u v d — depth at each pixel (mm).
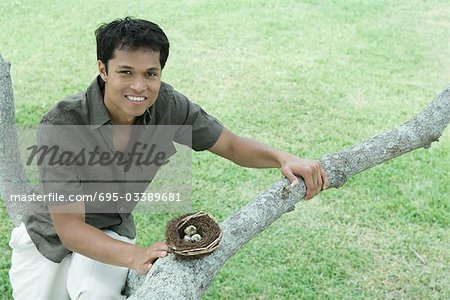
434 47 8406
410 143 2918
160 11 9273
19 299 3008
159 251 2262
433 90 7234
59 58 7707
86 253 2479
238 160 3025
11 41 8141
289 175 2697
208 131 2957
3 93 3197
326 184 2770
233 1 9750
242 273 4293
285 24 8961
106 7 9367
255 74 7461
